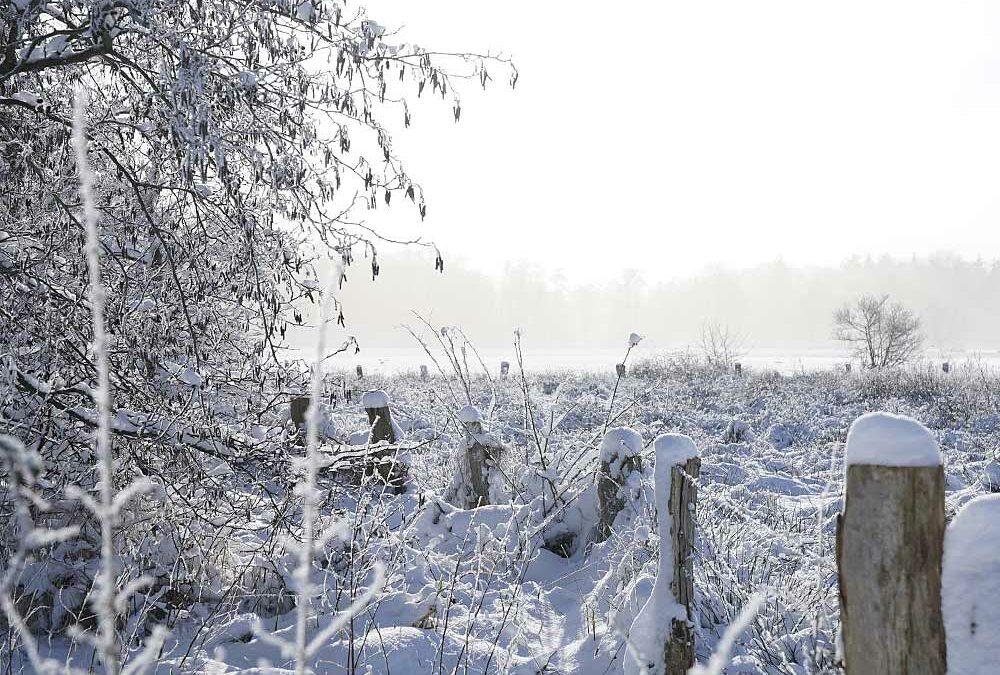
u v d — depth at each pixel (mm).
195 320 4898
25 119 4863
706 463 9477
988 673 1891
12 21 4344
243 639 4172
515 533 5898
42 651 3773
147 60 4871
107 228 4746
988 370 27594
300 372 5383
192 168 4270
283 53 4844
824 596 4078
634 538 4910
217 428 4684
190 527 4633
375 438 7387
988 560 1930
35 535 1450
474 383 19719
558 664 4039
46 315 4328
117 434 4301
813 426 14555
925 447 2008
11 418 4238
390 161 5156
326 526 4762
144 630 4129
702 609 4402
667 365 28828
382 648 3908
